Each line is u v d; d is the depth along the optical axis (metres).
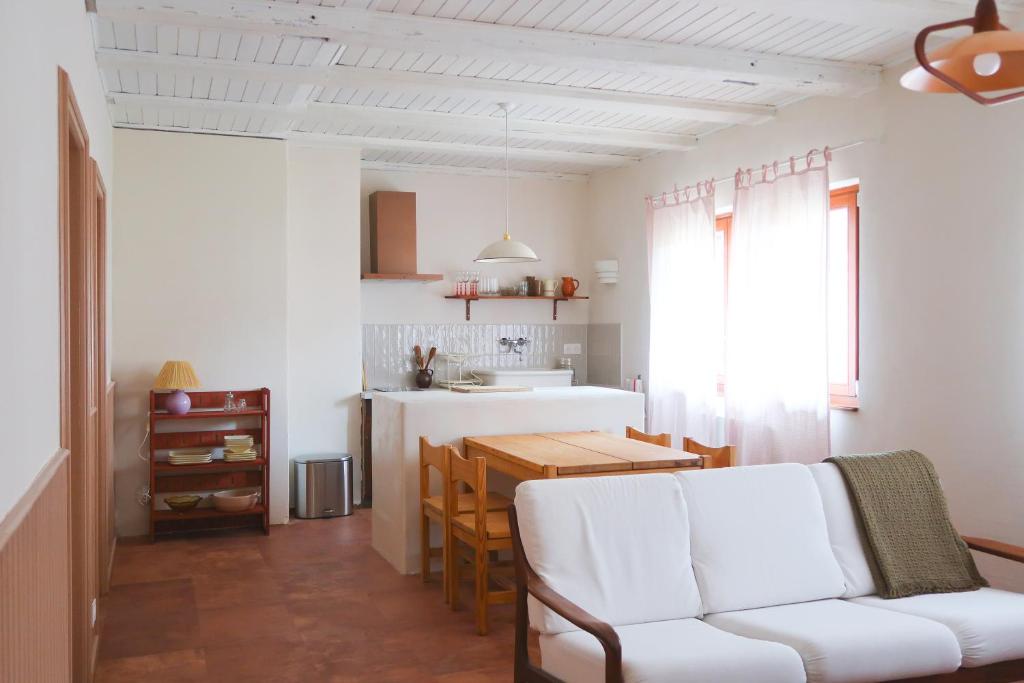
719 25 4.14
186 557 5.34
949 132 4.31
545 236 7.99
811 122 5.28
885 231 4.70
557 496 3.00
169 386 5.70
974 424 4.17
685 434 6.33
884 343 4.71
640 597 2.96
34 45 1.82
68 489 2.31
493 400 5.02
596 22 4.09
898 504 3.38
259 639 3.89
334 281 6.73
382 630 4.01
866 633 2.74
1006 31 1.81
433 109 5.69
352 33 3.93
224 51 4.29
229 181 6.13
